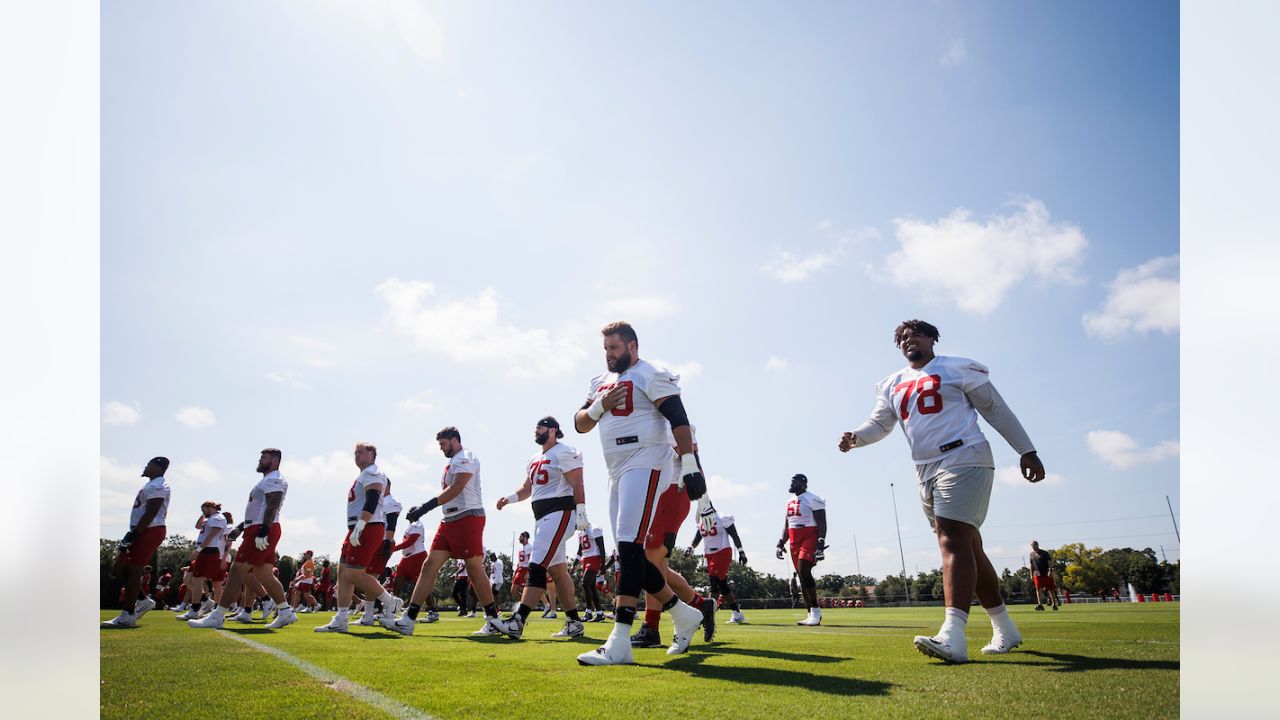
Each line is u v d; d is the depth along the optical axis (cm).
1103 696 256
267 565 880
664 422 419
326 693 281
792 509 955
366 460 809
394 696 272
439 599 4391
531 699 263
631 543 394
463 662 404
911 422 433
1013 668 338
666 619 1033
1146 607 1549
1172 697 258
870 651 454
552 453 730
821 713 229
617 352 422
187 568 1355
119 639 617
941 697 256
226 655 450
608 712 235
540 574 702
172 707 254
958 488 402
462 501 747
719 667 358
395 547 1060
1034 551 1588
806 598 930
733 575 5894
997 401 420
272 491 870
